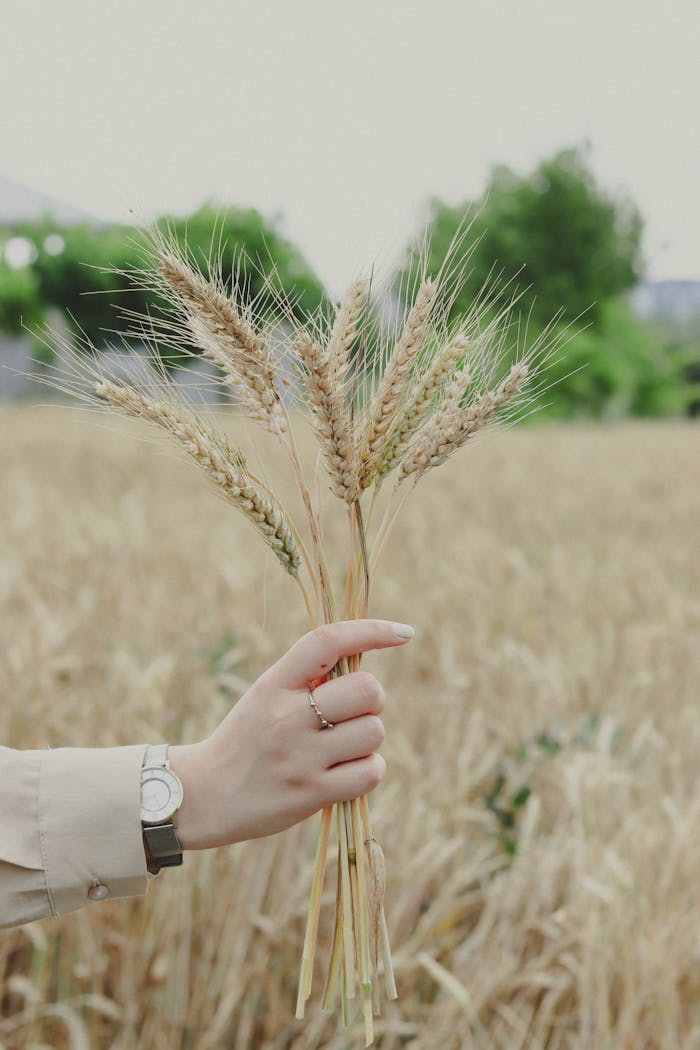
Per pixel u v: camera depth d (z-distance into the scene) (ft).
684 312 89.35
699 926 4.89
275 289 2.97
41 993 4.96
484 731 7.36
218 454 2.90
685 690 8.46
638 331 82.12
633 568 13.17
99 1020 5.14
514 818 6.01
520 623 10.17
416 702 8.08
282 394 2.97
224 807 2.98
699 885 5.08
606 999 4.71
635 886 5.03
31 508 15.14
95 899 2.97
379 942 3.34
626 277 80.69
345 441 2.90
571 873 5.49
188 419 2.99
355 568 3.06
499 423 3.02
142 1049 4.92
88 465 24.76
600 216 77.71
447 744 6.82
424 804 5.84
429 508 18.43
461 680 7.73
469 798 6.65
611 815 5.89
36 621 7.91
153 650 8.43
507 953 5.08
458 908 5.43
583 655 8.88
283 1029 5.13
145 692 6.56
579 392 76.89
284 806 2.98
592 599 11.48
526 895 5.45
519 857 5.42
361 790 2.99
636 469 26.61
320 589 3.05
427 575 12.19
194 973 5.24
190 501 18.75
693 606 10.59
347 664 3.06
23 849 2.94
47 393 41.57
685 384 86.07
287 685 2.97
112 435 30.32
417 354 2.91
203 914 5.30
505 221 75.36
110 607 9.85
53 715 6.55
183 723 7.23
